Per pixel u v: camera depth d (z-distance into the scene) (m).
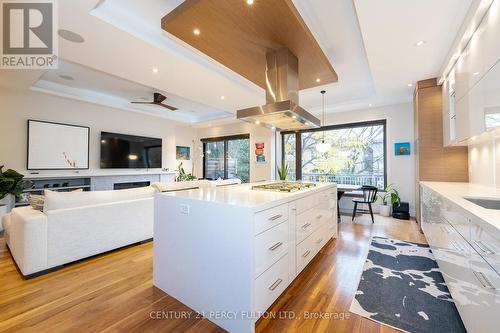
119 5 2.21
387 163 4.95
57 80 4.46
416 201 4.14
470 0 1.84
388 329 1.47
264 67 2.54
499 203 1.88
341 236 3.37
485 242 1.12
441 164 3.41
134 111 6.06
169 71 3.27
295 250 1.97
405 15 2.02
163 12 2.32
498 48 1.60
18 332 1.42
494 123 1.68
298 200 2.01
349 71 3.73
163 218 1.89
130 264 2.39
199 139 8.38
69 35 2.39
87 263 2.40
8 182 3.57
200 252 1.62
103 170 5.54
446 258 1.88
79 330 1.44
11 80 3.68
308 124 2.93
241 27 1.86
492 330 1.01
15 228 2.29
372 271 2.25
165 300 1.77
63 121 4.90
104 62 2.97
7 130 4.20
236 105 5.17
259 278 1.45
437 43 2.48
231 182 4.43
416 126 3.81
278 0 1.54
